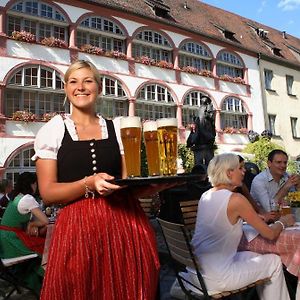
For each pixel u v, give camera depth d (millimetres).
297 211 3449
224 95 23891
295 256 2775
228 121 24188
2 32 16156
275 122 26891
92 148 1670
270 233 2699
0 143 15367
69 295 1464
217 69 24109
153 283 1619
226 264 2637
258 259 2734
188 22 24047
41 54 17047
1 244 3707
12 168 15633
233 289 2607
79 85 1759
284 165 4391
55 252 1530
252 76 25938
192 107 22016
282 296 2727
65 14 18141
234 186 2920
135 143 1597
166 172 1601
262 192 4426
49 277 1501
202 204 2871
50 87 17141
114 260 1536
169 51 22047
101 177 1390
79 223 1540
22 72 16500
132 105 19641
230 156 2941
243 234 3121
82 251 1497
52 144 1631
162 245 5570
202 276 2656
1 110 15664
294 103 28344
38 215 3844
